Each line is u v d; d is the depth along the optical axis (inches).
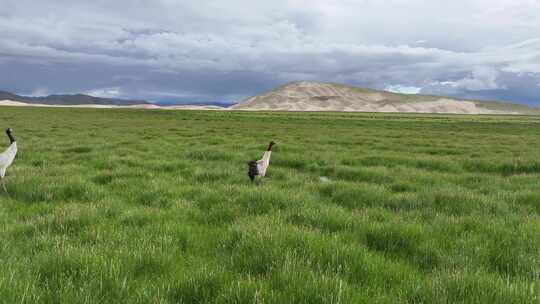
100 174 469.7
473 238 248.4
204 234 257.0
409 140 1286.9
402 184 467.5
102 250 203.6
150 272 189.0
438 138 1424.7
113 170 513.0
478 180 528.1
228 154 709.9
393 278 188.5
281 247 208.2
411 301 165.8
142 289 163.0
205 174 493.7
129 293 160.4
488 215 314.7
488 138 1445.6
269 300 150.9
